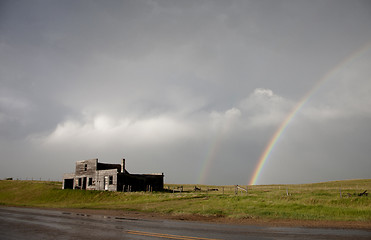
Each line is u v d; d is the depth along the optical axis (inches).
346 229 506.0
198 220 681.6
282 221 642.8
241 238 420.5
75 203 1553.9
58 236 451.2
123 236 444.8
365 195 1118.4
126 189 1819.6
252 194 1342.3
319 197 1072.8
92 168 1994.3
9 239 430.0
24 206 1293.1
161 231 494.9
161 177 2023.9
